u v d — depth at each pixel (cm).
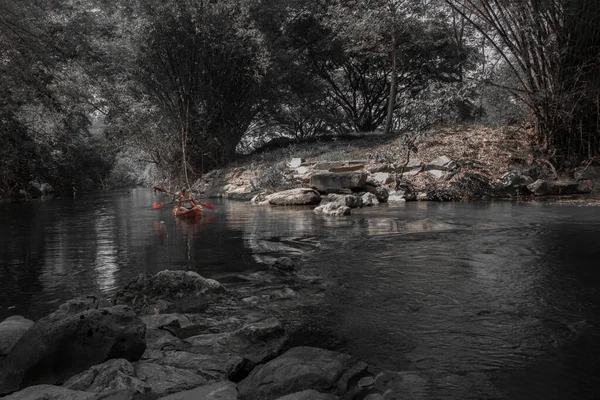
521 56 1598
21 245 800
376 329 340
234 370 278
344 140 2656
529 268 515
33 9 1525
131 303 422
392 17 2445
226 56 2472
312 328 347
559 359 279
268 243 741
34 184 2867
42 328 279
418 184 1611
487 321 350
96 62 2280
